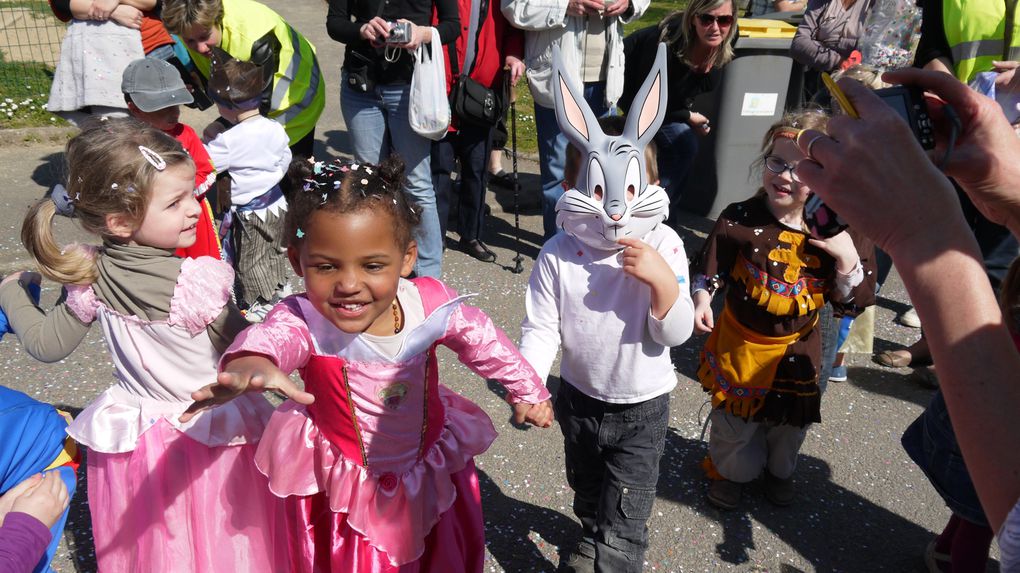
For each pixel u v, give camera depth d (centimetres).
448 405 214
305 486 192
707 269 277
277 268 421
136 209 197
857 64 434
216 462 212
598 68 469
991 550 295
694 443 346
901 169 98
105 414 209
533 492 309
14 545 163
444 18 418
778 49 564
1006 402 92
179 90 322
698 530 295
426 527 196
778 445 297
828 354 294
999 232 388
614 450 236
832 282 271
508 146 703
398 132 427
